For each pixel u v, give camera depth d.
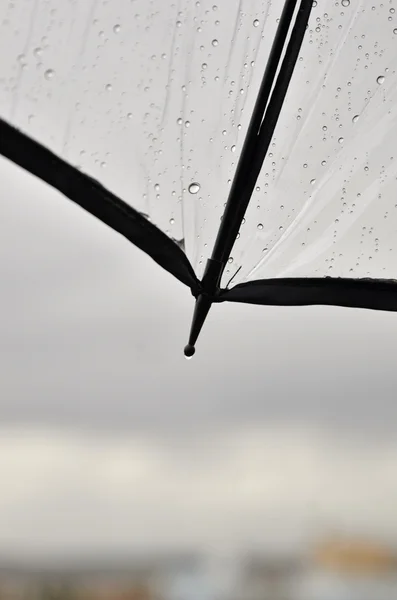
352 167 1.18
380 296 1.13
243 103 1.05
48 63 0.93
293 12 1.02
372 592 4.18
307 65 1.15
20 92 0.89
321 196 1.16
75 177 0.90
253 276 1.07
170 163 1.00
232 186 0.99
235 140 1.04
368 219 1.17
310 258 1.12
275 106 1.01
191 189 1.01
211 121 1.04
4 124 0.85
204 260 1.01
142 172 0.97
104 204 0.93
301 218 1.14
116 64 0.98
